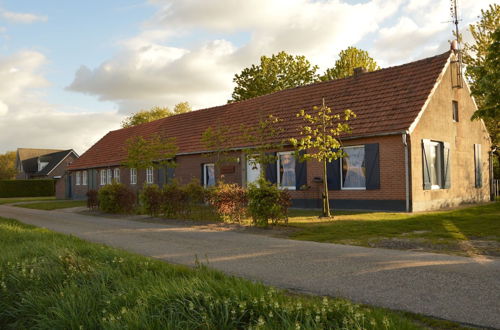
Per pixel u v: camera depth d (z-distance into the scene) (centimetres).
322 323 420
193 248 981
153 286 559
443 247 902
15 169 8662
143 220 1666
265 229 1273
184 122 3156
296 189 2053
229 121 2667
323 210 1541
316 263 779
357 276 674
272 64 4469
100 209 2195
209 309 465
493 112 1301
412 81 1934
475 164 2238
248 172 2306
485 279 629
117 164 3394
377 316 440
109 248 909
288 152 2114
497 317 471
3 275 697
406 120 1711
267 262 803
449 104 2027
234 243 1041
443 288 589
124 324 459
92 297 558
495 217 1399
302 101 2334
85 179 4022
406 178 1677
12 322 578
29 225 1580
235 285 538
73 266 706
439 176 1936
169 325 441
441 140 1934
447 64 1939
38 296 585
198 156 2578
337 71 3900
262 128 1998
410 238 1016
